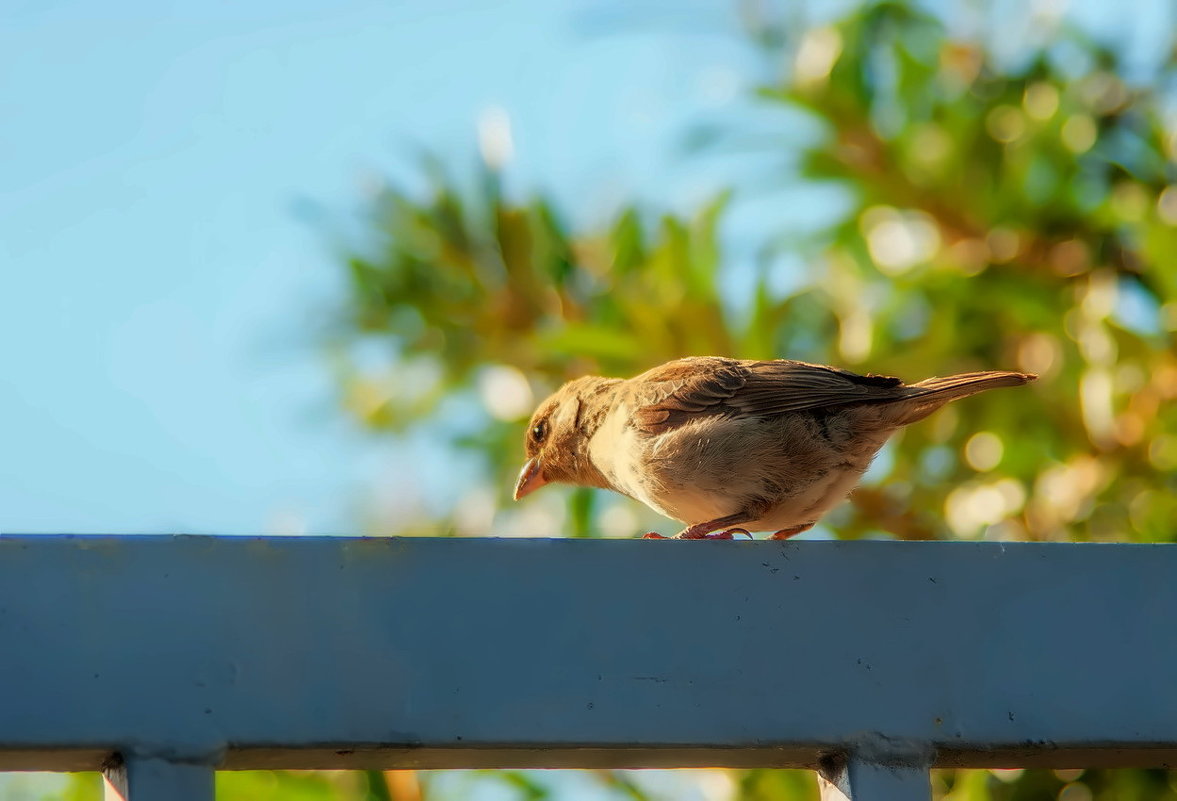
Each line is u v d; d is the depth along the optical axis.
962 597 5.22
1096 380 11.36
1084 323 11.84
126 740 4.50
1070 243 12.56
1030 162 12.55
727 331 12.40
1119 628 5.25
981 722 5.08
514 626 4.88
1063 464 11.49
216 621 4.67
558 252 13.15
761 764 5.15
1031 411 11.93
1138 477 11.25
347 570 4.82
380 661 4.75
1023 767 5.36
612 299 12.74
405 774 10.46
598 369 12.48
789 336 12.75
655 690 4.92
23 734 4.43
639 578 5.03
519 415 13.05
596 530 12.73
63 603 4.58
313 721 4.64
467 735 4.73
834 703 5.03
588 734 4.82
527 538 5.00
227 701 4.59
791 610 5.11
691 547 5.11
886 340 12.46
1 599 4.54
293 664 4.68
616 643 4.95
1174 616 5.30
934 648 5.14
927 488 12.06
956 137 12.79
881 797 4.95
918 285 12.41
